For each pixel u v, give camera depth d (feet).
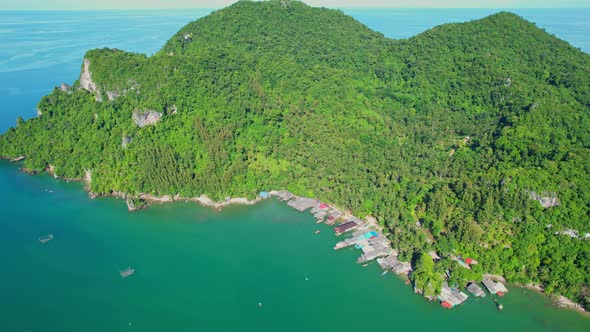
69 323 507.30
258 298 548.31
